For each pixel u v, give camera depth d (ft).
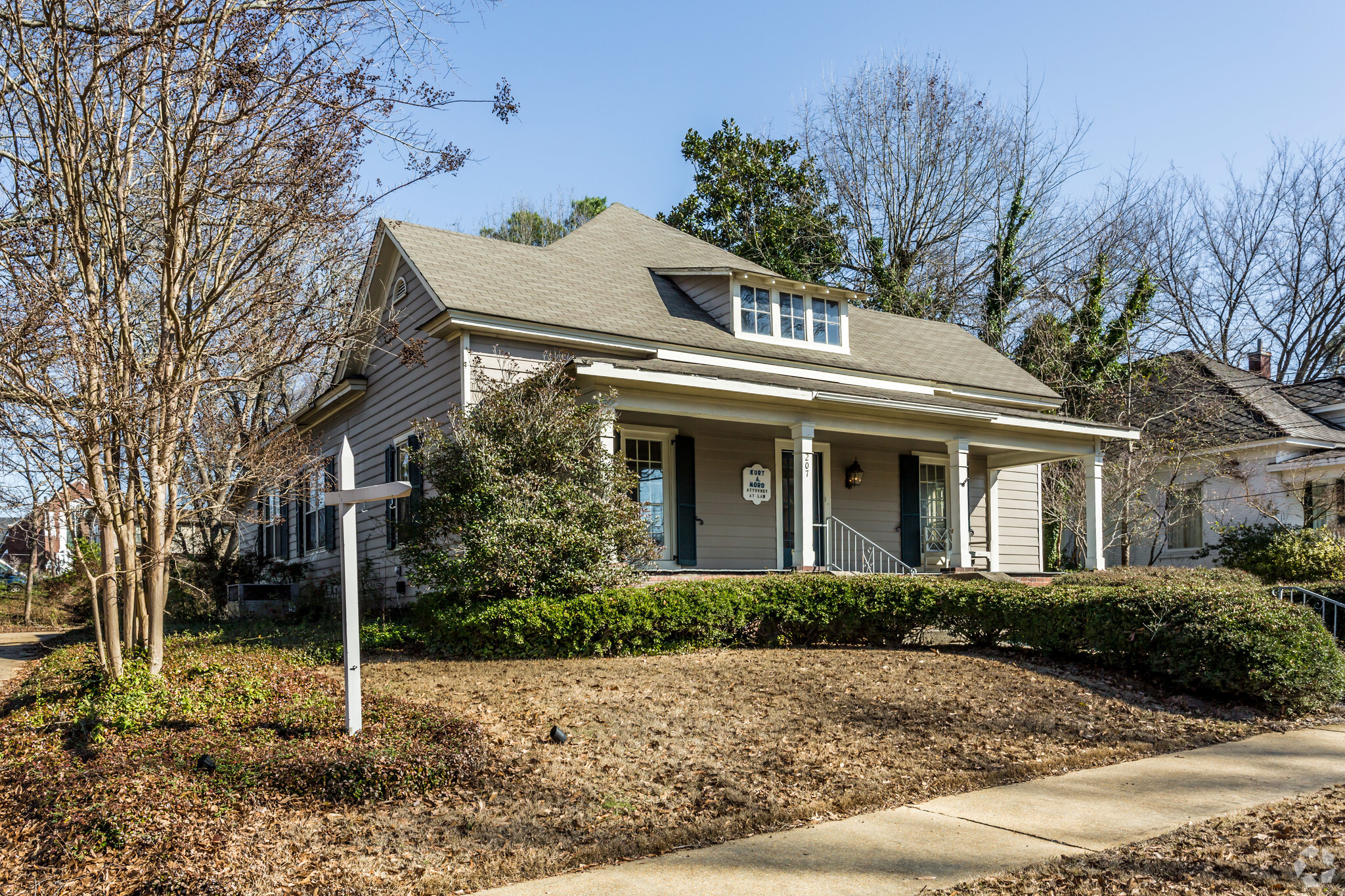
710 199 117.19
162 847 16.43
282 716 24.14
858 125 111.04
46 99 28.53
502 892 15.51
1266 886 14.65
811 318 58.39
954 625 38.65
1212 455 77.87
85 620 67.05
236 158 30.60
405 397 51.55
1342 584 42.78
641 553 39.19
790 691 29.40
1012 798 20.56
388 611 50.21
